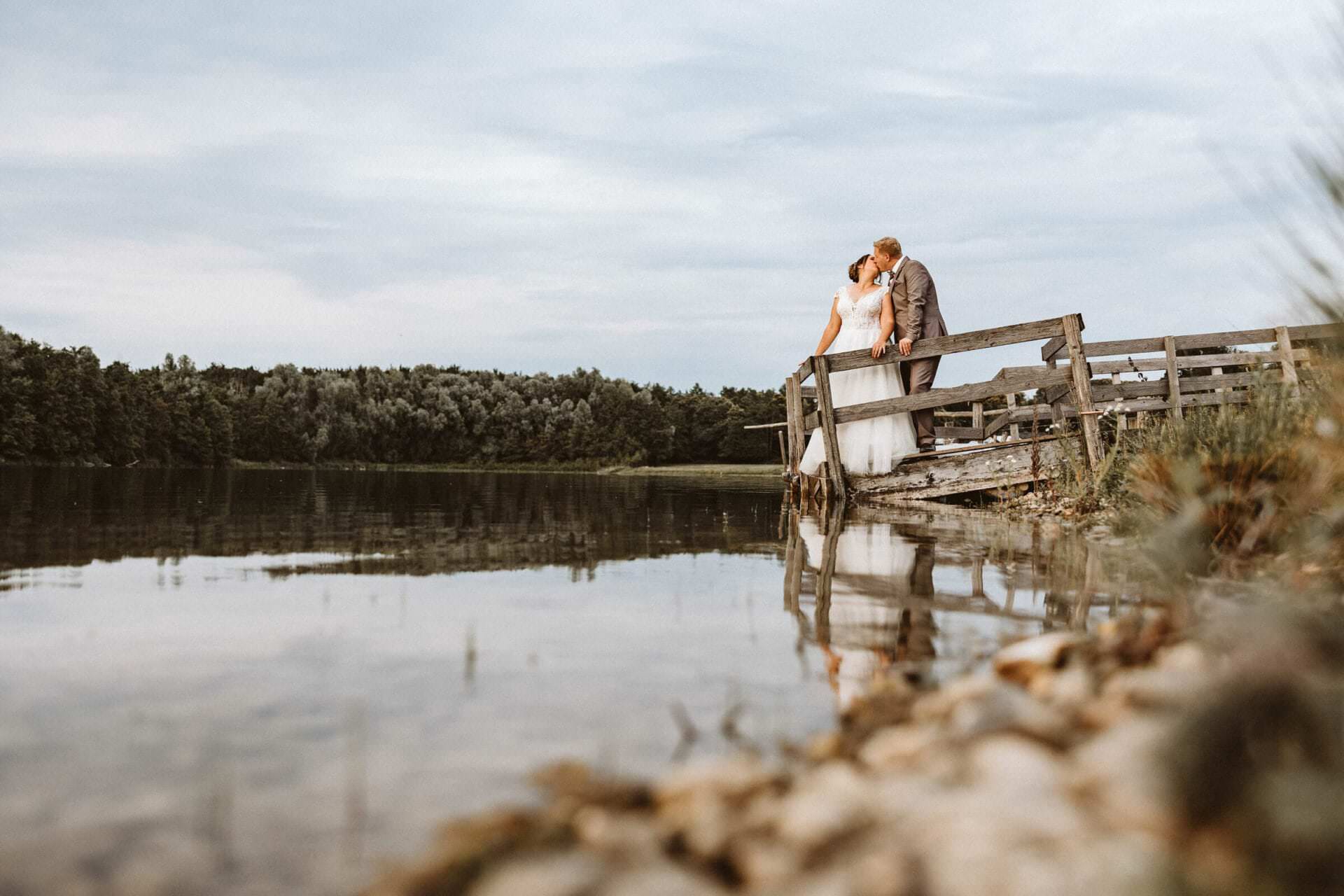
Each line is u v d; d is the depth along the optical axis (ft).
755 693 6.48
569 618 9.26
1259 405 13.79
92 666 6.91
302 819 4.14
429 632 8.43
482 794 4.49
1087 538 17.76
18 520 19.63
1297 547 8.54
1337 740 3.47
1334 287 7.58
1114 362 32.24
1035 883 3.11
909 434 30.73
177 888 3.47
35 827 3.98
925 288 29.96
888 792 4.12
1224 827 3.34
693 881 3.53
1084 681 5.93
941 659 7.55
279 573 12.28
